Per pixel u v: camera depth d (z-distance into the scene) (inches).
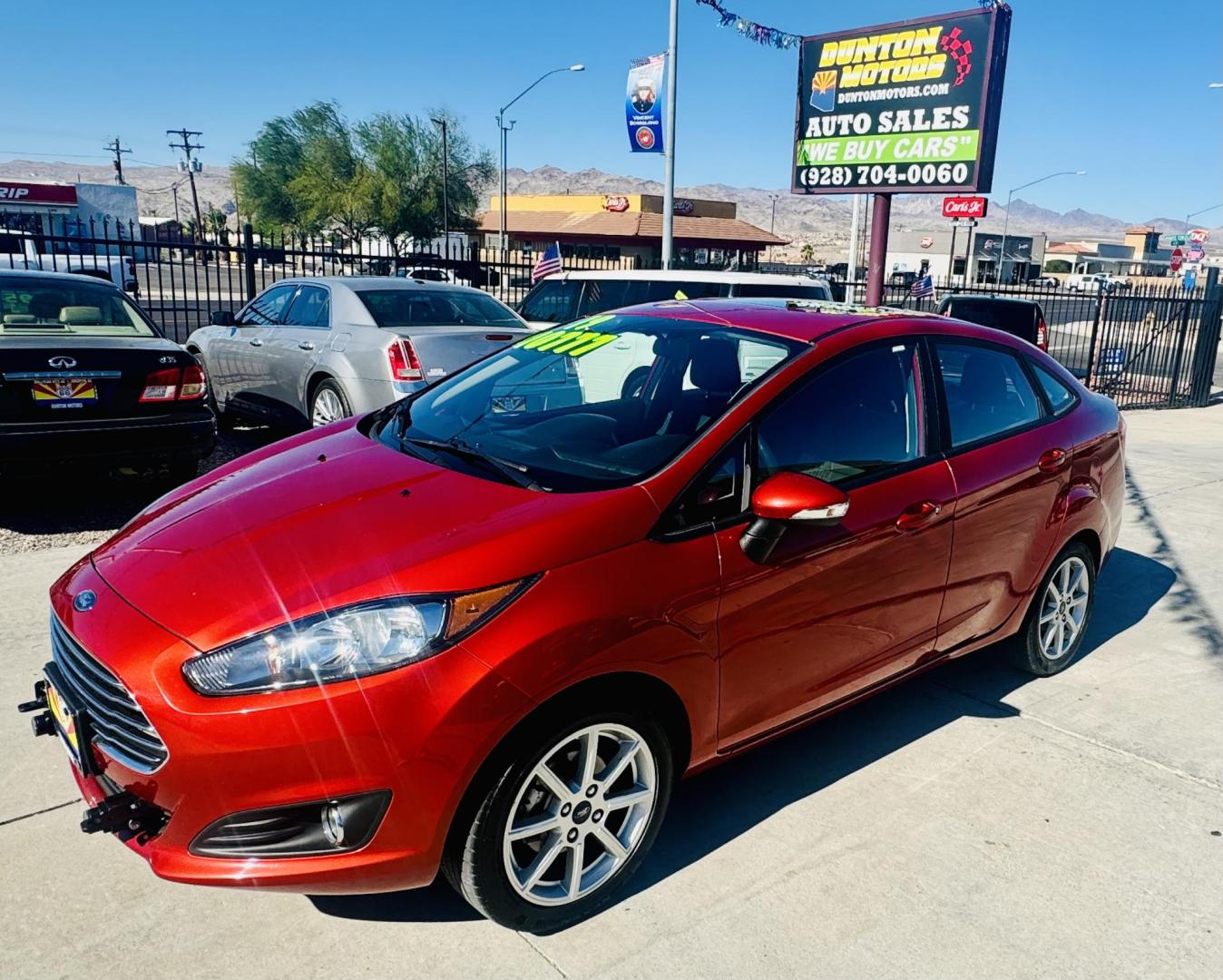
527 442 123.7
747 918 105.9
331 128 2267.5
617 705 100.8
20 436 216.1
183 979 94.0
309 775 88.0
